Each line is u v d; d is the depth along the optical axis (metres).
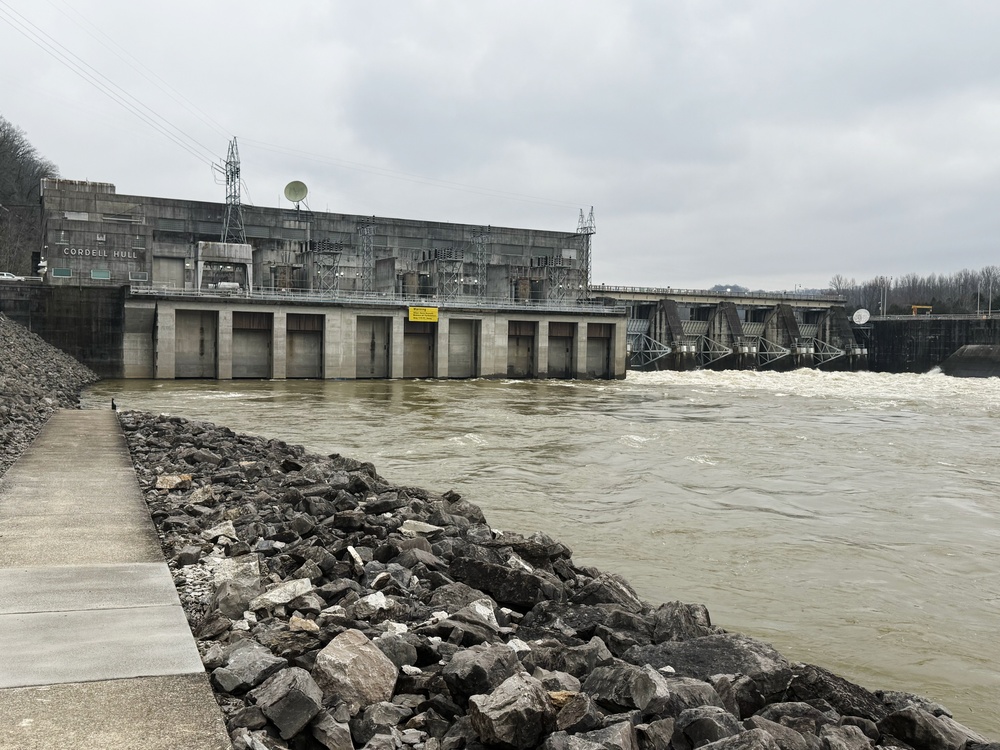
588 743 6.84
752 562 20.48
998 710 12.23
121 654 8.02
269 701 6.98
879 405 74.50
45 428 29.50
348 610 10.22
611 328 119.56
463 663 8.19
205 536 13.84
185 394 72.19
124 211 107.69
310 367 100.94
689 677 9.03
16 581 10.61
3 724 6.46
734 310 154.12
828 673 9.87
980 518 26.50
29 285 87.19
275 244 115.19
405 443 41.72
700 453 40.16
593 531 23.45
